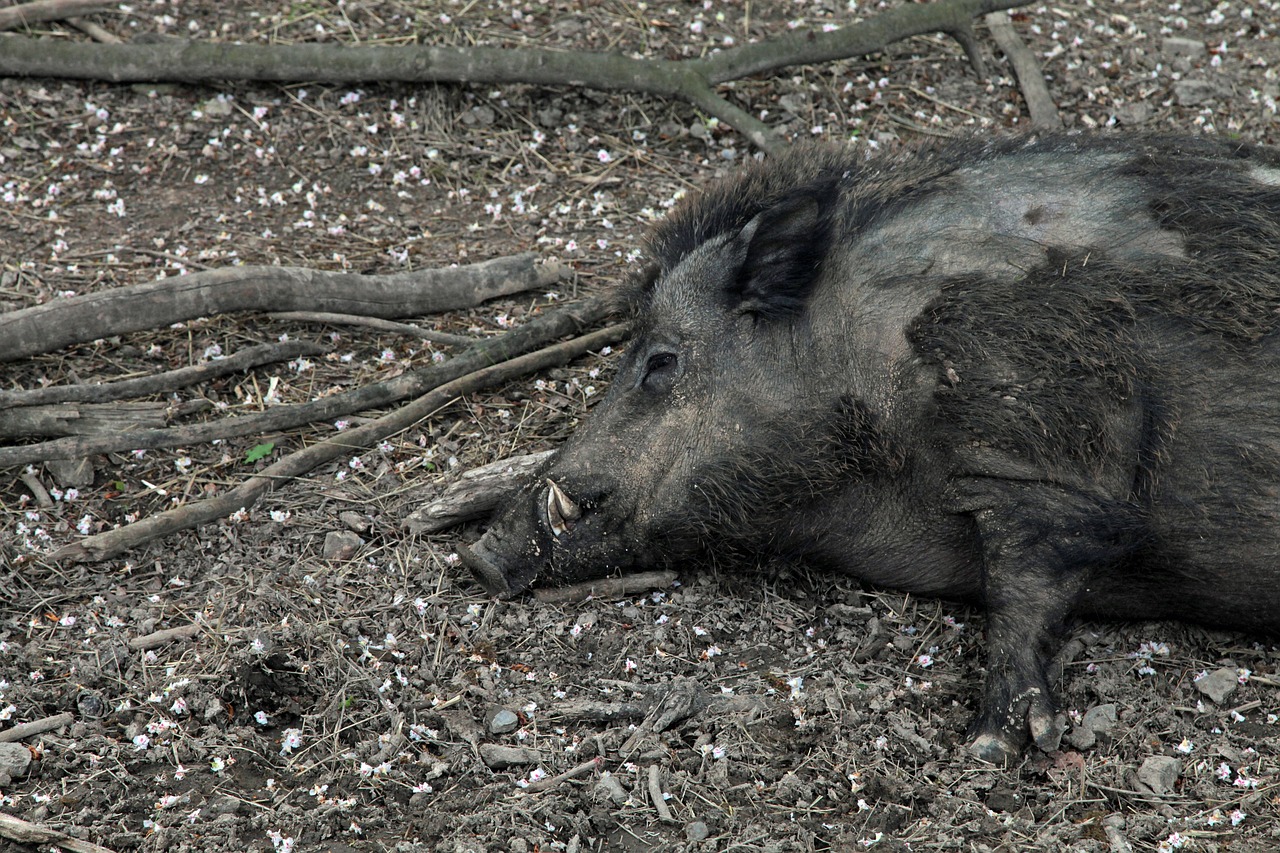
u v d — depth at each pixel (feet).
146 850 25.96
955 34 56.03
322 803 27.35
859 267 32.37
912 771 28.27
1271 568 30.30
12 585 33.68
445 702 30.22
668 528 34.01
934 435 31.24
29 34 54.54
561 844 26.16
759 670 31.63
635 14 58.70
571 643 32.48
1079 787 27.78
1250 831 26.35
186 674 30.55
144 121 52.21
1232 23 61.46
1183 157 32.50
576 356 42.45
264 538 35.60
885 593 34.65
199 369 39.42
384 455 38.42
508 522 33.91
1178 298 29.86
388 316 43.01
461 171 51.21
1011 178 32.63
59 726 29.14
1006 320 30.12
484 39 56.18
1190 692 30.81
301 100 53.52
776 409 32.94
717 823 26.84
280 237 46.47
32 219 46.60
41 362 40.11
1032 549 30.25
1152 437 29.73
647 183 51.01
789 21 59.11
